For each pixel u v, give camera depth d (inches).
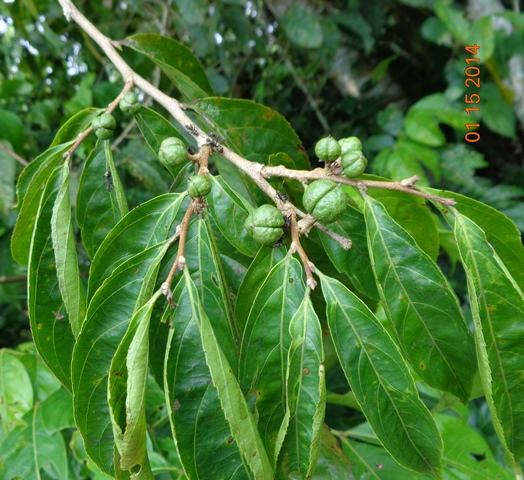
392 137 22.7
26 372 13.7
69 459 13.8
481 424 18.6
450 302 8.7
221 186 9.0
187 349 7.8
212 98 11.6
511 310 8.0
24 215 10.6
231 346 8.4
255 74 32.9
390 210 11.2
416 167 21.3
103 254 8.9
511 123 22.7
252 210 8.6
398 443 8.1
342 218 9.9
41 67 33.5
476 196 23.0
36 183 10.2
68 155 9.7
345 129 28.6
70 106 22.2
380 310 13.9
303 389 7.7
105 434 8.5
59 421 12.7
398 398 8.0
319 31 23.4
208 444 7.7
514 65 24.9
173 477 12.4
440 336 9.0
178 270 8.7
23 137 20.7
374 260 8.7
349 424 17.9
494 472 12.9
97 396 8.4
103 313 8.3
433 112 22.0
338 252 9.9
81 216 10.4
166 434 14.2
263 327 8.2
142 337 7.3
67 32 28.8
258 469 7.3
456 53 24.2
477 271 8.1
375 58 29.2
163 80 20.4
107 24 27.2
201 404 7.8
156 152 10.9
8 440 12.6
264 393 8.2
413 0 22.6
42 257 9.5
